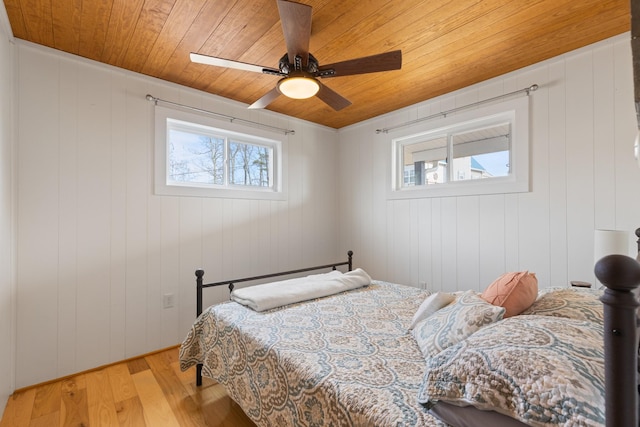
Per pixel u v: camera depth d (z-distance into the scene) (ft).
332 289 7.44
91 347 7.53
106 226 7.77
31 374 6.74
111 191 7.84
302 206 12.16
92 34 6.51
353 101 10.30
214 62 5.81
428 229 10.26
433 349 4.09
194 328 6.46
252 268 10.64
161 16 5.92
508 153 8.69
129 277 8.11
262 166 11.35
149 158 8.46
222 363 5.60
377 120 11.82
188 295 9.14
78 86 7.39
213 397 6.42
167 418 5.76
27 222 6.70
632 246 6.55
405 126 10.84
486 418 2.58
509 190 8.36
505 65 7.93
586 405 2.15
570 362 2.46
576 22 6.18
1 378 5.79
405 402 3.19
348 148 12.96
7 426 5.53
